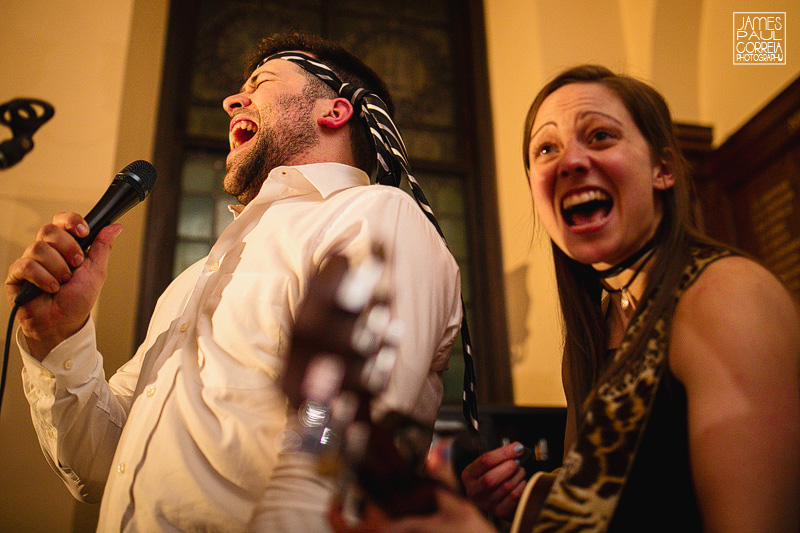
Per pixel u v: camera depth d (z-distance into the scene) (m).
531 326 3.64
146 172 1.39
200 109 3.76
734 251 0.87
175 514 1.00
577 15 4.21
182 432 1.06
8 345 1.18
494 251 3.86
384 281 1.02
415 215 1.21
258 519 0.74
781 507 0.65
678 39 4.11
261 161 1.53
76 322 1.28
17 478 2.53
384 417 0.46
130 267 3.19
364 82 1.71
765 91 3.65
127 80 3.52
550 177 1.04
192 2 3.93
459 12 4.48
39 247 1.21
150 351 1.27
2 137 2.76
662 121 1.04
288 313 1.15
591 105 1.03
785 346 0.73
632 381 0.85
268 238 1.25
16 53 3.19
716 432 0.70
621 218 0.98
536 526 0.82
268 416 1.05
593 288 1.18
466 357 1.36
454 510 0.46
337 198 1.28
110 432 1.34
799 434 0.69
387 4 4.37
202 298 1.23
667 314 0.86
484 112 4.18
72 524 2.55
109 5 3.44
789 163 3.41
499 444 2.30
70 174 3.06
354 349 0.46
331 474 0.46
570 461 0.85
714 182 3.93
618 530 0.80
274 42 1.76
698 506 0.76
